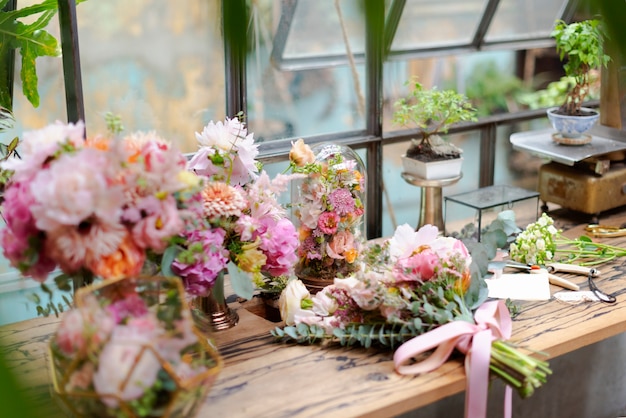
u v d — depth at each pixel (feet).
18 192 4.58
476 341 5.51
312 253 7.02
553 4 11.44
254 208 6.04
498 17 11.06
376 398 5.18
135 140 4.92
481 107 11.43
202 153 6.17
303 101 9.30
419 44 10.38
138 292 4.42
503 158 11.36
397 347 5.97
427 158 8.79
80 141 4.73
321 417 4.92
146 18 8.05
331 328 6.01
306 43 9.06
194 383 4.15
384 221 10.37
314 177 6.94
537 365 5.37
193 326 4.87
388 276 5.91
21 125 7.93
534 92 12.02
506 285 7.16
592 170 9.14
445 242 6.12
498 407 6.57
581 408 7.33
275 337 6.19
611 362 7.46
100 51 7.93
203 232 5.47
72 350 4.04
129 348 3.92
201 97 8.63
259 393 5.26
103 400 4.03
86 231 4.45
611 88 9.59
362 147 9.68
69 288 5.06
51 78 7.91
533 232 7.75
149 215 4.65
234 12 0.72
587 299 6.93
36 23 7.34
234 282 5.75
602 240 8.59
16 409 0.62
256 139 9.05
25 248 4.59
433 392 5.34
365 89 9.59
